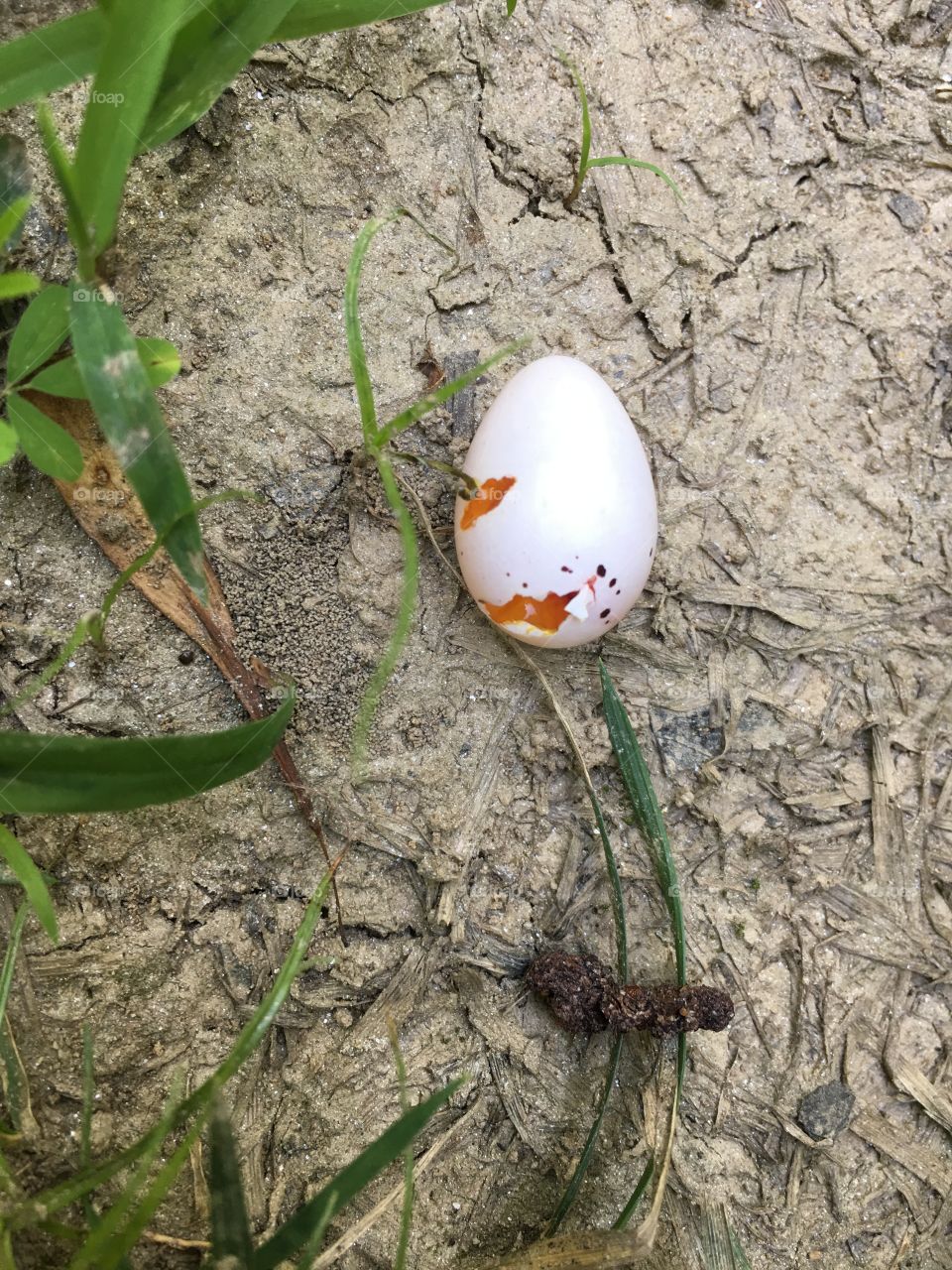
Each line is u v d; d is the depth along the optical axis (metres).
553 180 0.10
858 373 0.10
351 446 0.09
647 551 0.08
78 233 0.07
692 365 0.10
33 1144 0.08
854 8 0.10
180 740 0.07
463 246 0.10
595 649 0.10
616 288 0.10
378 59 0.09
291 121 0.09
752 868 0.10
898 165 0.10
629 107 0.10
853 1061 0.10
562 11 0.10
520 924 0.10
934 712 0.10
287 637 0.09
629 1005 0.09
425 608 0.09
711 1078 0.10
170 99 0.08
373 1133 0.09
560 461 0.08
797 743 0.10
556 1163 0.09
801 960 0.10
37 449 0.08
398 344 0.09
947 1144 0.10
